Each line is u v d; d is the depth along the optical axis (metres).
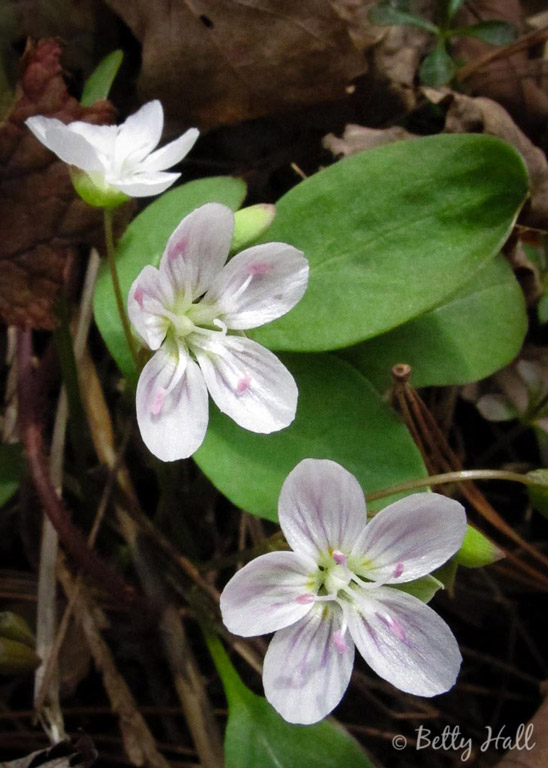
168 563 0.08
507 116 0.09
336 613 0.06
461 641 0.09
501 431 0.10
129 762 0.08
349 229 0.07
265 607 0.06
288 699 0.06
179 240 0.06
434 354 0.08
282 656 0.06
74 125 0.07
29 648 0.07
